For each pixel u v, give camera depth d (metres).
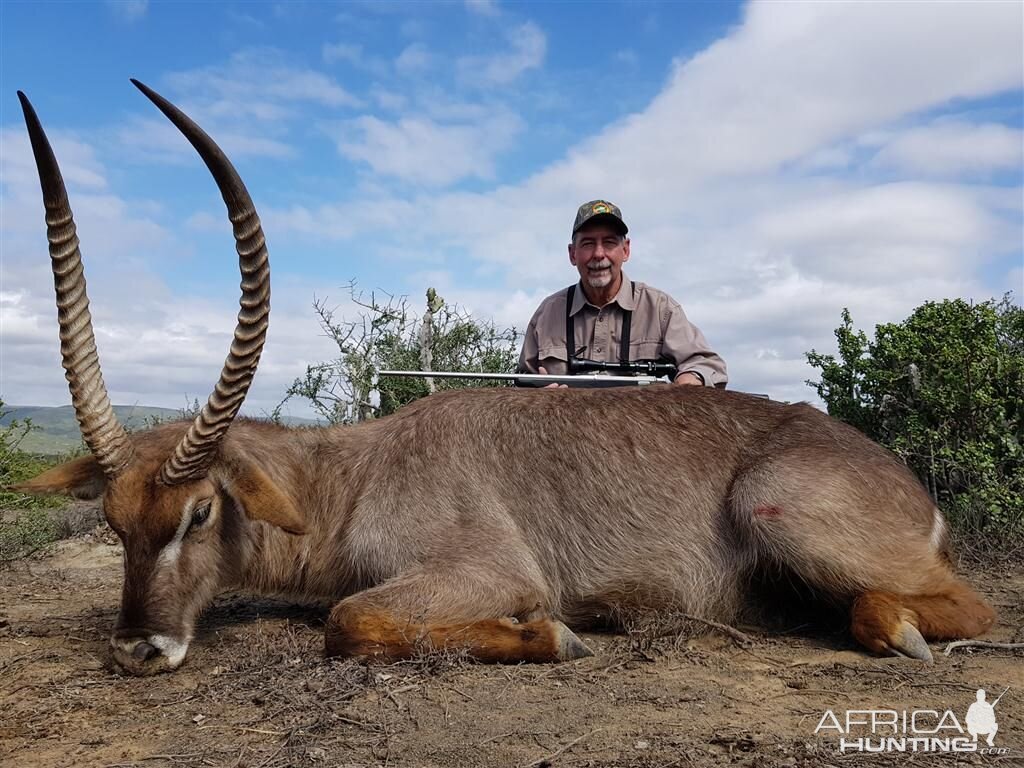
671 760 0.99
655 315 2.51
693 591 1.58
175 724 1.14
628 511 1.60
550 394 1.74
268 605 1.94
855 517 1.50
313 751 1.02
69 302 1.39
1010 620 1.68
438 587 1.46
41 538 2.85
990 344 2.74
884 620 1.41
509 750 1.02
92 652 1.56
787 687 1.26
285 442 1.72
